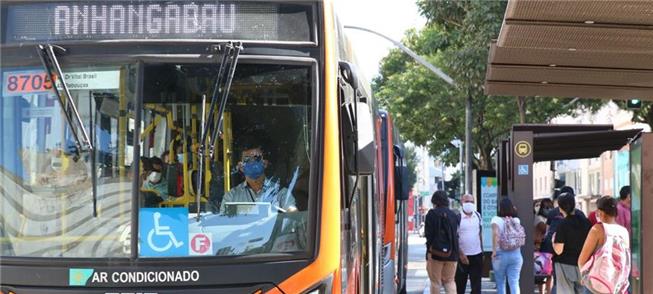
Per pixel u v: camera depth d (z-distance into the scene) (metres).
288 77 7.04
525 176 17.47
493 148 43.16
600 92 19.03
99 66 6.97
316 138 6.95
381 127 15.41
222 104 6.87
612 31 12.80
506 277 16.28
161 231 6.73
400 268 19.22
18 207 6.83
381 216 13.59
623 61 15.26
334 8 7.46
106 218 6.76
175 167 6.82
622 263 12.01
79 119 6.86
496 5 25.16
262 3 7.13
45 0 7.11
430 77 40.12
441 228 16.52
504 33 13.16
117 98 6.93
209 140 6.82
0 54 7.01
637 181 13.43
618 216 17.98
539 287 20.09
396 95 42.31
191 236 6.73
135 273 6.65
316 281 6.75
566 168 76.62
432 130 42.44
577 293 14.95
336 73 7.22
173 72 6.95
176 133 6.88
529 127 18.83
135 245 6.69
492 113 36.78
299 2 7.17
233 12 7.11
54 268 6.68
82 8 7.08
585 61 15.35
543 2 11.21
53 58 6.90
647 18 11.90
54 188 6.83
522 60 15.40
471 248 17.22
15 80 6.98
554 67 15.99
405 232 21.12
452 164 53.62
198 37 7.06
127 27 7.07
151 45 7.00
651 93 19.06
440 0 26.72
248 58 7.00
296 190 6.89
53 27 7.07
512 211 16.17
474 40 25.84
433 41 28.97
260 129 6.95
